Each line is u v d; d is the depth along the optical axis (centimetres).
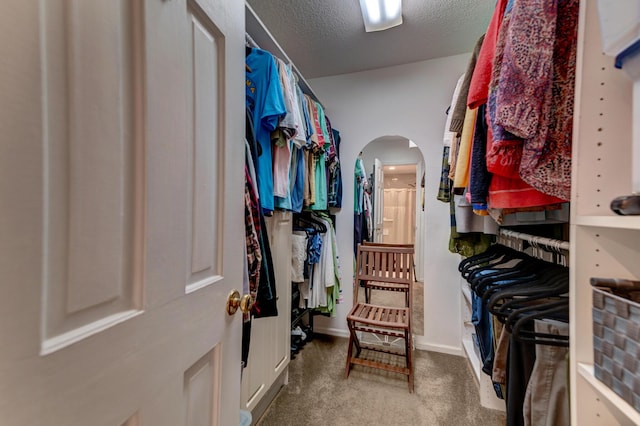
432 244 218
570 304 58
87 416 35
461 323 210
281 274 157
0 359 27
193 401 57
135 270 43
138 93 43
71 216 34
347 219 241
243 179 76
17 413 28
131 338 42
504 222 102
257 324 133
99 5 37
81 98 35
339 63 221
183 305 53
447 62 214
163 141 48
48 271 31
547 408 72
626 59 44
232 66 70
